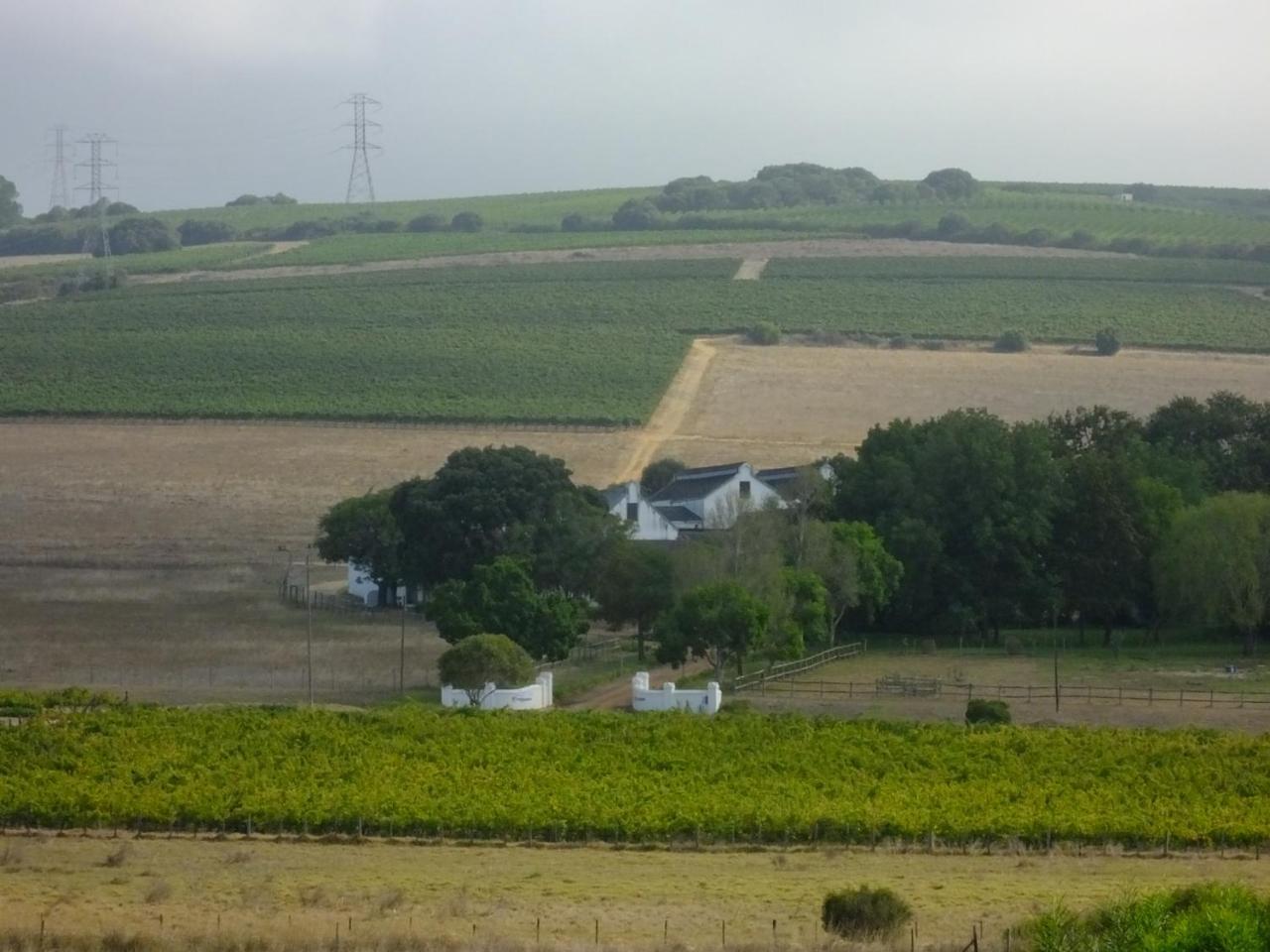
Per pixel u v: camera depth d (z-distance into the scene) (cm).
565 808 11038
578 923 8244
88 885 9112
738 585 16638
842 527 19325
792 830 10775
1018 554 19875
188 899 8719
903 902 8294
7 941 7581
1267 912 7000
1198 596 18850
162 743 12850
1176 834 10706
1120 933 7062
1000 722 14225
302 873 9581
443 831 10806
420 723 13450
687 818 10775
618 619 18325
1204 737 13512
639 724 13575
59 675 16525
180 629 19350
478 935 7919
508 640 15250
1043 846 10688
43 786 11506
